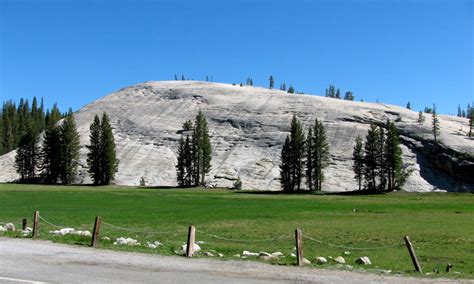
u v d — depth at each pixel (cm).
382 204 8919
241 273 1791
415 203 9362
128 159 17850
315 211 7025
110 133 16325
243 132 19438
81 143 19312
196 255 2330
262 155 17700
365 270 2003
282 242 3500
